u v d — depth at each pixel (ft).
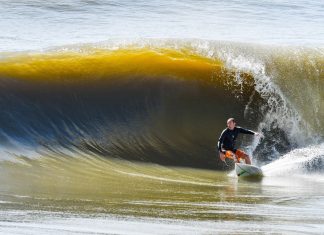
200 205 130.11
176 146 211.41
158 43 259.60
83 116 210.38
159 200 135.03
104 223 107.96
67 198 132.05
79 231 101.24
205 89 233.55
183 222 110.93
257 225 109.60
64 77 221.25
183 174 185.88
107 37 304.50
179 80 232.73
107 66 231.91
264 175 184.65
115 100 220.43
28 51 244.42
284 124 232.32
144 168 189.57
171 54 248.93
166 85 230.07
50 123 201.46
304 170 189.16
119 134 209.15
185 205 129.59
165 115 222.48
